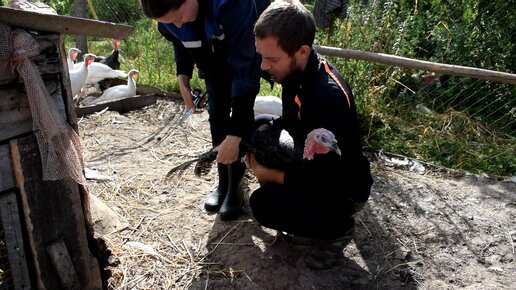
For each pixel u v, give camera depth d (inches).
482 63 189.2
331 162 82.7
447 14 209.9
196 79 213.5
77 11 266.4
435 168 144.3
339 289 95.0
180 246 108.2
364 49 167.0
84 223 89.0
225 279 97.6
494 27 193.6
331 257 98.8
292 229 92.6
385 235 112.3
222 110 110.7
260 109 153.9
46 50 75.4
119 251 104.7
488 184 136.0
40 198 80.6
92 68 213.9
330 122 78.9
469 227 116.3
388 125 159.2
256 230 112.3
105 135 167.3
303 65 79.9
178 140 164.7
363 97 160.7
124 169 143.1
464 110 174.7
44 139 76.4
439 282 98.7
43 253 83.1
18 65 71.0
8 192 77.9
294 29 74.2
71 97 81.4
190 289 95.2
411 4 216.4
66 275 86.4
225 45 88.1
